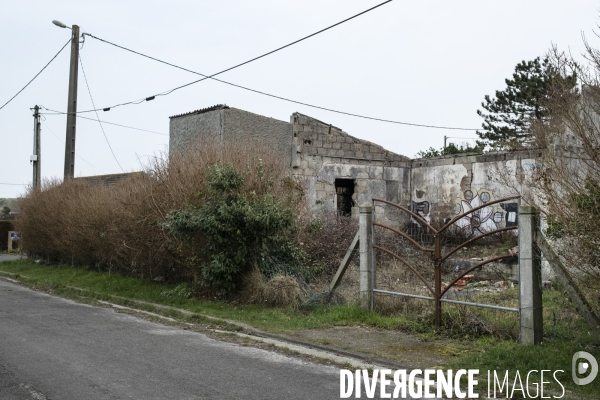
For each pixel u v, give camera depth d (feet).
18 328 30.42
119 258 51.57
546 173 23.72
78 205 56.95
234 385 20.33
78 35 65.87
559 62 23.71
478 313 28.27
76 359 23.70
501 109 100.37
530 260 24.85
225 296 38.06
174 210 39.55
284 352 25.73
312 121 68.18
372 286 32.76
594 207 21.53
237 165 40.55
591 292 24.17
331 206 68.39
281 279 36.09
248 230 36.83
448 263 41.50
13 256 88.58
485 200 66.39
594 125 22.52
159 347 26.23
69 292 45.09
